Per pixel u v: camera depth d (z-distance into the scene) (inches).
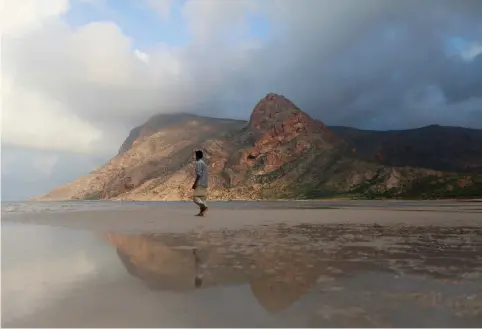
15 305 166.1
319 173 4881.9
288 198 4419.3
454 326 144.9
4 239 418.0
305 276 225.1
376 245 356.8
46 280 214.4
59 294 184.1
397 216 848.3
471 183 4109.3
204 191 858.1
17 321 145.9
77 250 329.4
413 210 1216.8
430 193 4052.7
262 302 172.1
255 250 325.1
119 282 209.9
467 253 309.6
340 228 540.1
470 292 190.7
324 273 233.9
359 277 222.2
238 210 1286.9
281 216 871.1
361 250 325.4
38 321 145.9
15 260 279.0
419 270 242.8
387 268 248.1
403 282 210.8
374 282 210.2
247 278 220.2
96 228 556.1
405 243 371.2
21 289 193.3
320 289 195.6
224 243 373.4
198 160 854.5
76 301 172.1
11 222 703.1
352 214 956.6
